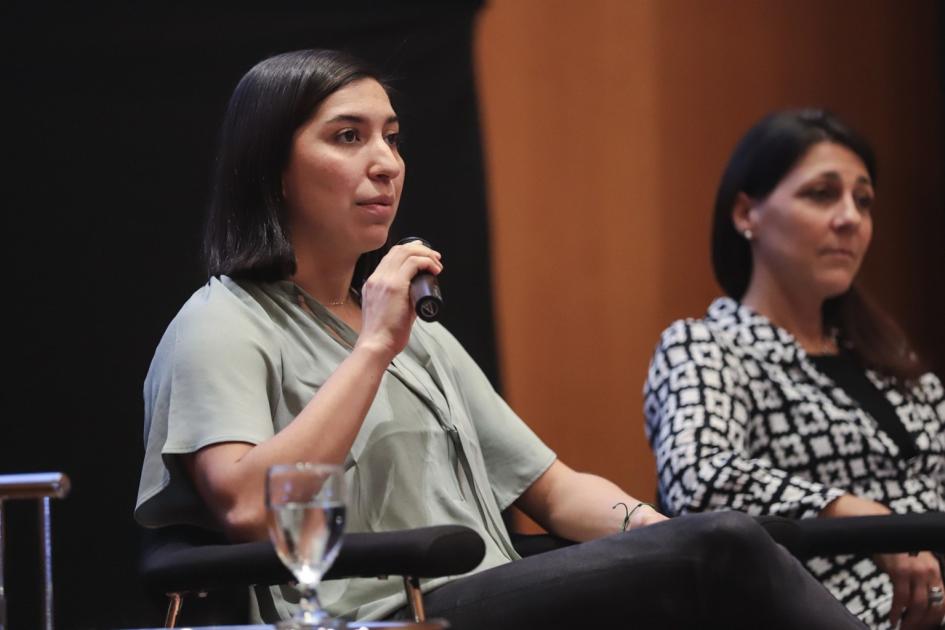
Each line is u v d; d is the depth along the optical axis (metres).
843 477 8.71
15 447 10.34
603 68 13.53
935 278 14.58
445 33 12.31
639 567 5.35
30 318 10.47
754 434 8.75
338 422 5.95
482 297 12.42
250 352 6.36
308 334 6.68
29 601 10.12
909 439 8.98
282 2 11.48
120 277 10.70
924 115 14.70
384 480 6.52
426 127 12.21
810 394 8.85
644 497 13.38
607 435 13.29
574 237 13.30
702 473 8.13
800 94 14.29
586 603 5.44
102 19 10.88
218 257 6.82
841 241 9.12
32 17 10.72
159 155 10.90
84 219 10.66
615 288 13.42
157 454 6.26
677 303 13.66
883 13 14.63
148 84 10.95
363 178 6.75
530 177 13.16
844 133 9.28
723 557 5.21
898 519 6.85
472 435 7.04
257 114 6.81
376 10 11.93
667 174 13.71
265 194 6.79
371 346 6.17
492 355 12.48
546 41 13.29
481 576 5.79
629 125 13.59
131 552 10.43
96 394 10.53
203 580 5.49
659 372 8.87
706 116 13.94
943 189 14.63
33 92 10.66
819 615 5.40
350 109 6.79
